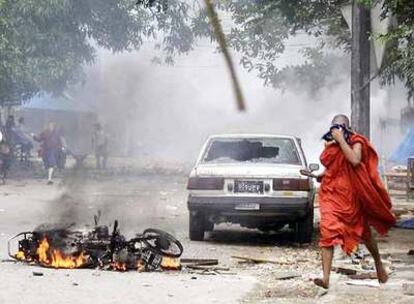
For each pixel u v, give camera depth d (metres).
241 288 17.55
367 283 18.20
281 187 24.75
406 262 21.75
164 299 16.14
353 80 26.48
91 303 15.62
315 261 22.00
